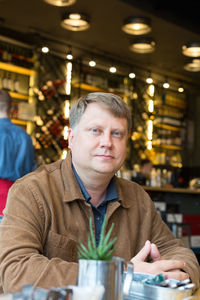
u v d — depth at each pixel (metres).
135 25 5.56
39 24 6.07
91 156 1.30
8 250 1.16
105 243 0.86
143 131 7.99
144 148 7.95
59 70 6.72
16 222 1.26
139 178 6.34
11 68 6.01
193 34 6.23
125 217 1.48
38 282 1.04
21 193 1.32
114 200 1.44
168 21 5.82
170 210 5.82
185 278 1.23
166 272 1.21
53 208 1.33
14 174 2.77
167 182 7.55
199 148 9.02
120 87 7.63
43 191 1.34
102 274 0.79
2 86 5.91
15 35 6.43
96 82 7.15
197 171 8.60
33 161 3.00
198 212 6.21
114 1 5.22
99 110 1.30
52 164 1.50
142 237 1.53
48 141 6.25
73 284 1.04
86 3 5.31
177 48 6.80
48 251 1.31
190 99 9.01
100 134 1.31
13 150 2.81
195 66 6.95
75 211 1.37
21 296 0.65
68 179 1.39
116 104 1.31
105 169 1.30
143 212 1.57
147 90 8.12
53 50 6.60
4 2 5.40
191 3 5.86
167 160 8.33
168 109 8.59
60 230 1.33
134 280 1.04
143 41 6.02
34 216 1.30
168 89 8.56
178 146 8.56
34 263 1.09
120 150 1.32
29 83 6.27
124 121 1.32
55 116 6.39
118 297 0.80
